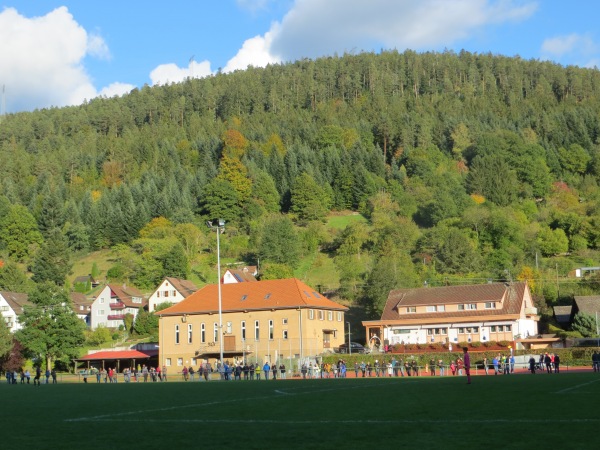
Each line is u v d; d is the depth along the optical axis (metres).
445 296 113.00
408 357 92.06
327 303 113.69
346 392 40.81
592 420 23.88
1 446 20.81
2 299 151.25
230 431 23.44
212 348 108.94
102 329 143.25
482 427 22.91
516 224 176.50
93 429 24.70
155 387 54.62
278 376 83.00
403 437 21.23
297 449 19.45
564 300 135.50
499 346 101.19
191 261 189.62
